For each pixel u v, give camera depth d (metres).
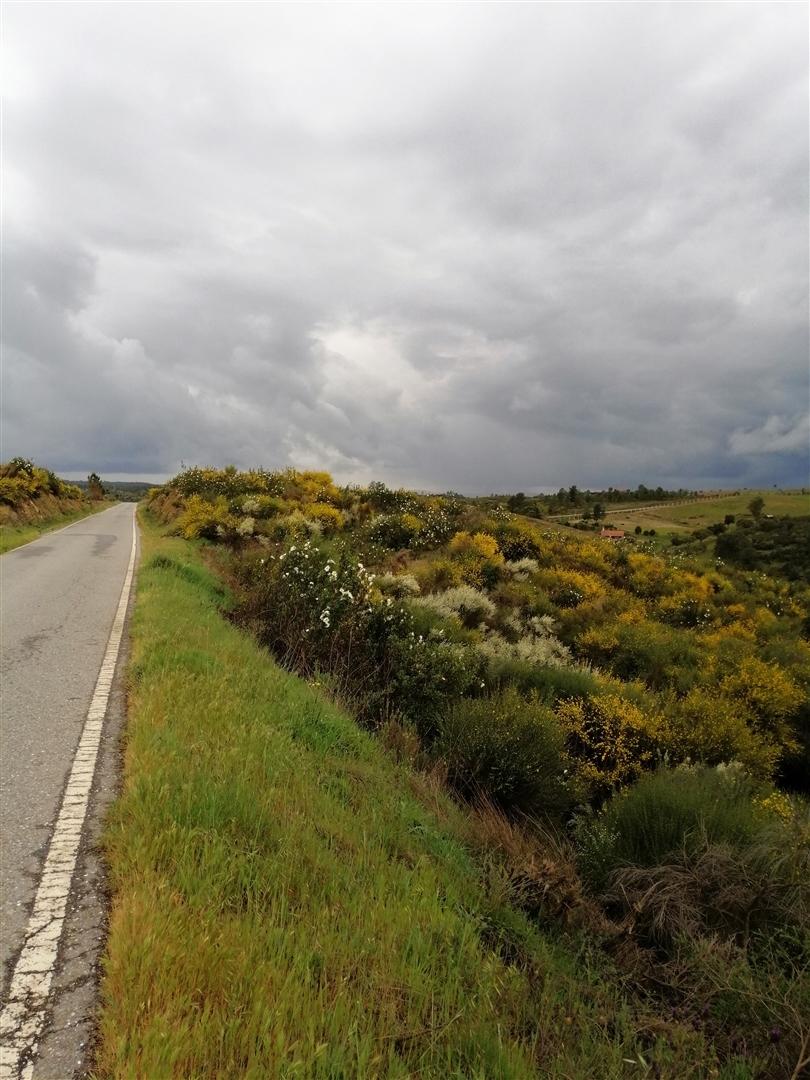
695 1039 2.42
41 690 5.41
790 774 10.92
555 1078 2.06
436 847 3.63
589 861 4.32
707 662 13.67
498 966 2.50
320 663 7.77
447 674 7.76
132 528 28.03
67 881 2.70
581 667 12.26
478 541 20.50
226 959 2.10
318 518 21.09
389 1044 1.95
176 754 3.58
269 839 2.95
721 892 3.54
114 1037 1.84
